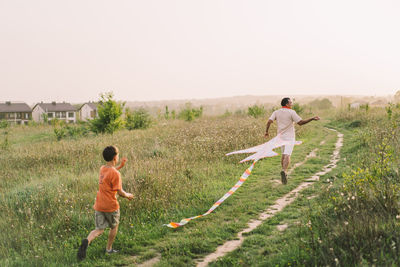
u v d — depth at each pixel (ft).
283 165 21.83
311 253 12.14
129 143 51.11
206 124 73.67
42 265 15.40
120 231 18.70
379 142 31.45
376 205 14.87
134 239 17.43
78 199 24.59
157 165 31.27
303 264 11.76
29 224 20.57
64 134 74.13
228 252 14.84
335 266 11.07
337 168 28.71
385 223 13.30
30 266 15.34
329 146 42.63
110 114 73.36
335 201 16.37
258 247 14.94
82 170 37.01
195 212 21.02
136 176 27.25
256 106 98.53
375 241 11.93
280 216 18.44
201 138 45.78
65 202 23.16
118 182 15.43
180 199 23.79
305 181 26.09
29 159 43.14
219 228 17.84
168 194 24.11
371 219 13.39
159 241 17.04
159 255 15.55
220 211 20.74
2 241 18.42
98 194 15.58
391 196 14.97
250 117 85.71
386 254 11.09
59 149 47.88
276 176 28.53
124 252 16.17
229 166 32.99
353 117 69.92
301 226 15.80
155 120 97.81
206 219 19.58
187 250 15.43
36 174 36.70
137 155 40.40
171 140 49.06
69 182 30.35
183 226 18.78
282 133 22.35
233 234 17.01
